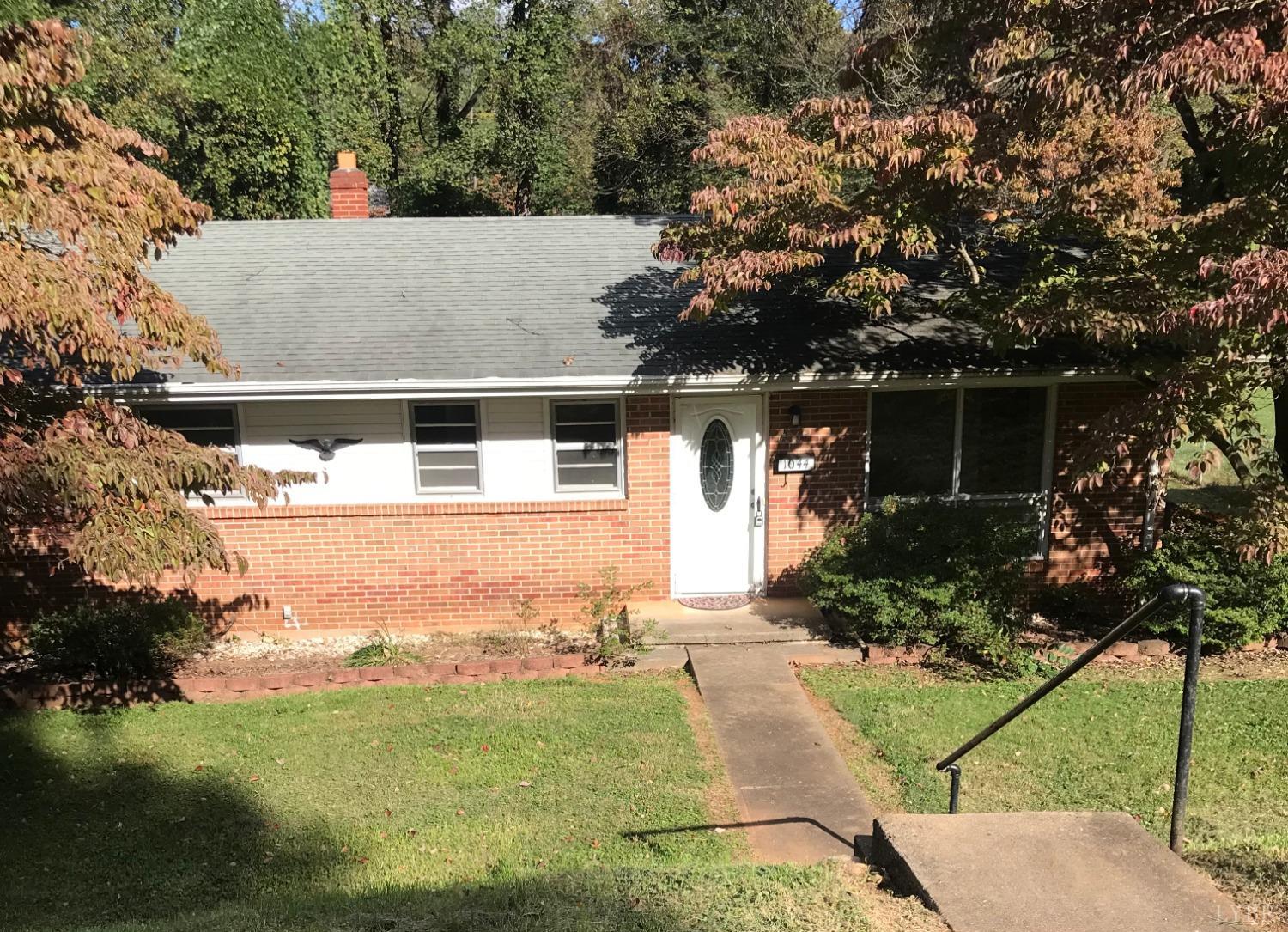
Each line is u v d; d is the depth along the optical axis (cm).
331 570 978
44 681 842
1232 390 707
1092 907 350
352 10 2339
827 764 683
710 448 998
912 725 744
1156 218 804
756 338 968
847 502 1007
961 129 723
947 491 1026
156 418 941
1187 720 373
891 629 882
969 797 632
